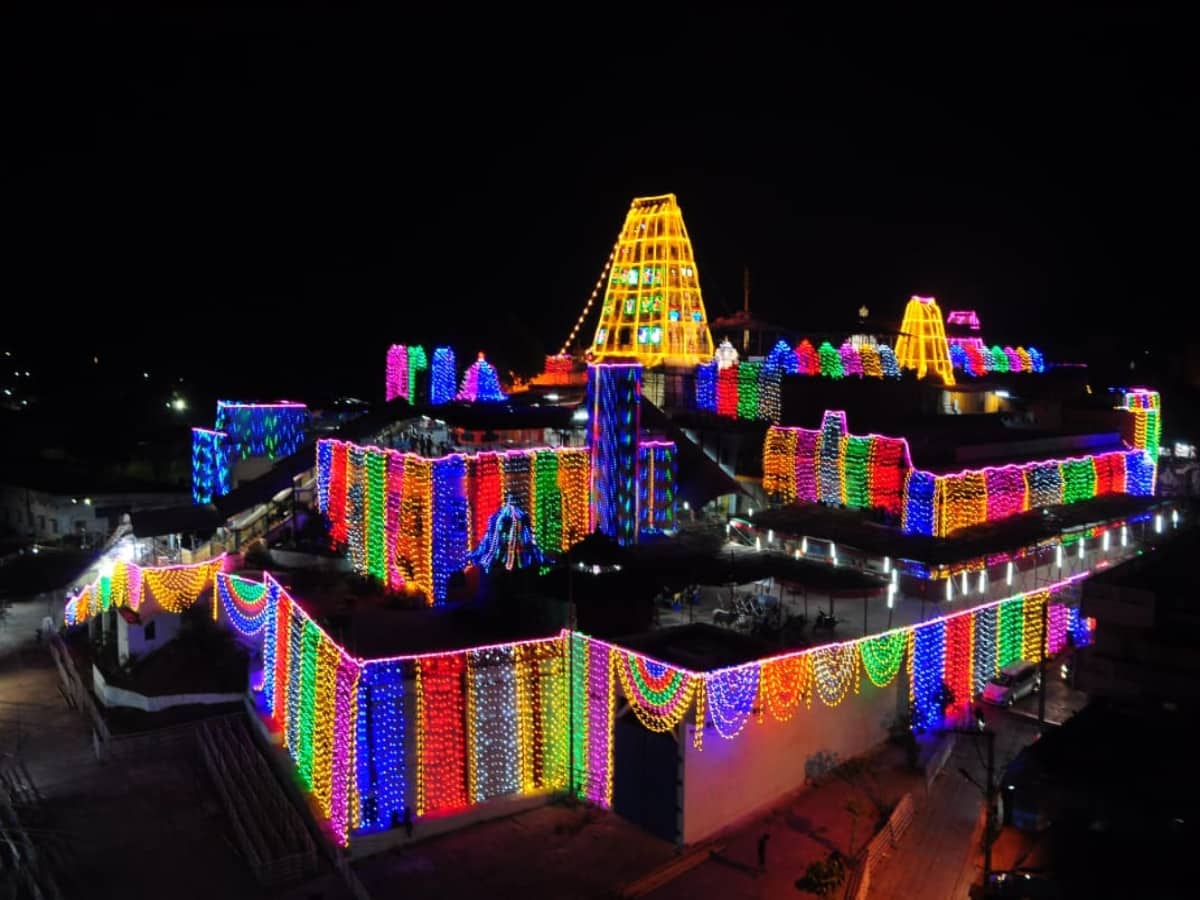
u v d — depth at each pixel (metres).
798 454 48.28
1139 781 21.25
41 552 58.56
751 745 29.02
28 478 70.19
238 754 35.56
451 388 68.25
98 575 49.81
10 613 55.09
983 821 27.17
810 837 27.70
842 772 31.19
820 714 31.19
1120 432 56.78
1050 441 50.88
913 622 35.22
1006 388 67.19
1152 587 27.09
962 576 39.75
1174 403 83.44
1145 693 26.47
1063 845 20.69
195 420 87.25
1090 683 27.39
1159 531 51.47
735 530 46.03
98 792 33.00
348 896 26.00
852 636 33.22
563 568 35.50
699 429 53.44
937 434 48.66
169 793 33.00
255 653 41.22
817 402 53.72
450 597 38.31
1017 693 36.62
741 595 39.09
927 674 34.97
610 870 26.44
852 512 44.78
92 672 44.50
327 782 29.83
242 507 48.41
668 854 27.14
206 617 44.94
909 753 32.09
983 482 43.19
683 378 60.09
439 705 29.17
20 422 83.38
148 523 47.91
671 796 27.64
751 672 28.42
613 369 41.69
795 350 66.19
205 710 39.50
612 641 30.50
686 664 28.48
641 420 48.19
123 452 79.88
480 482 39.44
